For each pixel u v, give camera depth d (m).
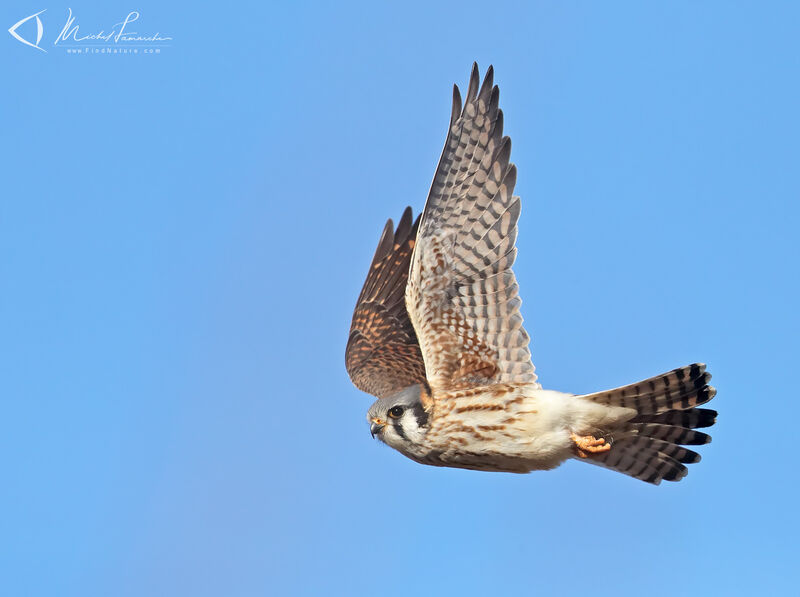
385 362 15.28
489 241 13.34
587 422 13.23
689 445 13.59
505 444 13.27
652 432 13.62
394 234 16.38
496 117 13.30
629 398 13.19
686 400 13.25
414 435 13.52
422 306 13.59
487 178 13.34
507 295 13.33
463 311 13.52
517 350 13.42
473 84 13.38
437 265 13.45
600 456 13.38
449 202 13.45
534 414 13.14
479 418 13.30
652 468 13.98
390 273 16.17
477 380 13.66
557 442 13.18
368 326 15.86
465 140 13.43
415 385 13.80
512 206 13.23
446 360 13.69
